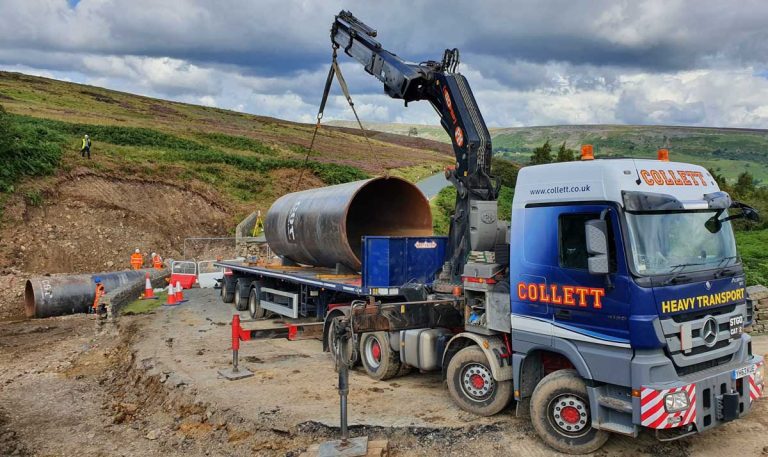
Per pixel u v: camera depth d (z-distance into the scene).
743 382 6.45
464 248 9.13
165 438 7.89
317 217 12.16
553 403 6.66
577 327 6.35
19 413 9.25
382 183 12.16
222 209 33.25
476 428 7.14
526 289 6.87
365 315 7.82
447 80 9.45
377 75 10.59
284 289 14.25
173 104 90.44
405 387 9.00
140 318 15.49
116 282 19.88
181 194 32.56
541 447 6.72
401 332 8.99
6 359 12.87
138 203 29.91
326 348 10.56
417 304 8.27
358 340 9.99
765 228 29.44
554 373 6.70
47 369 11.91
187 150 42.75
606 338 6.07
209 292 20.20
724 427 7.16
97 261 24.73
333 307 10.53
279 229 14.18
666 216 6.27
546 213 6.71
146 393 9.72
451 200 34.72
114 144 39.41
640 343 5.77
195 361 10.80
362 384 9.19
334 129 105.25
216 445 7.45
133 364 11.22
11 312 19.00
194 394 8.88
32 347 14.16
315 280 11.65
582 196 6.34
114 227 27.16
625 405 5.95
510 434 7.02
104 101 74.19
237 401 8.38
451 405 8.02
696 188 6.70
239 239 23.27
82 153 31.52
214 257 28.27
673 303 5.93
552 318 6.60
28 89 69.50
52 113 51.88
